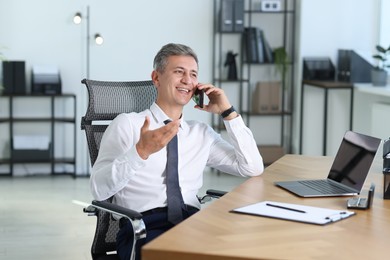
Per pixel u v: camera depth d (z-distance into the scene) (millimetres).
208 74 8008
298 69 7906
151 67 7891
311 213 2889
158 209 3391
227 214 2887
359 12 7773
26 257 5043
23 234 5609
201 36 7930
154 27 7848
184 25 7891
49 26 7695
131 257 3029
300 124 7852
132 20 7805
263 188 3396
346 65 7504
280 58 7859
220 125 7980
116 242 3342
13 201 6668
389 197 3203
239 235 2578
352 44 7816
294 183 3480
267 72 8188
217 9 7918
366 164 3256
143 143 3045
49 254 5121
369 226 2738
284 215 2852
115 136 3398
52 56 7730
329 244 2488
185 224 2715
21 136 7652
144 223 3266
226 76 8023
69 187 7297
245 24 8086
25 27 7652
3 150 7840
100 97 3680
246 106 8188
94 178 3266
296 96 8008
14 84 7500
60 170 7984
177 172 3434
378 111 6914
